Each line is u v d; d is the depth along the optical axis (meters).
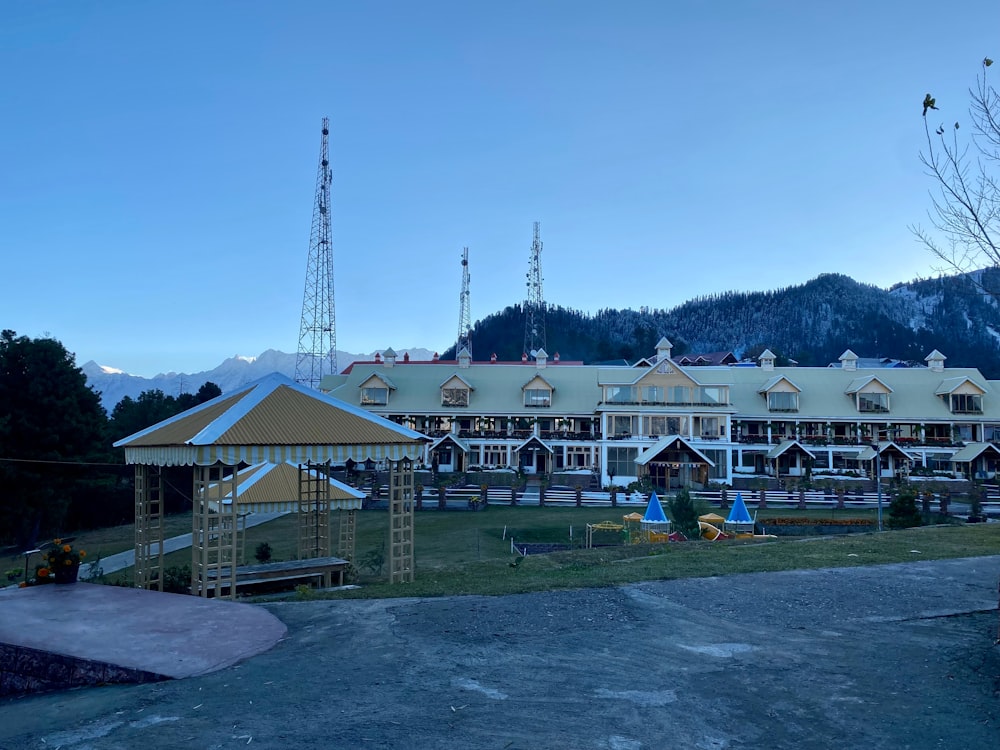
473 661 8.88
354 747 6.35
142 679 8.80
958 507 47.44
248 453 16.06
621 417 65.31
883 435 66.88
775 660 8.91
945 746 6.37
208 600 13.16
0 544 47.03
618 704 7.41
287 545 34.34
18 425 46.75
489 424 70.56
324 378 79.19
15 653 9.84
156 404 76.25
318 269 93.69
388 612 11.69
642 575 14.32
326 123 93.38
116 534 44.09
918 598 12.30
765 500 49.66
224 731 6.84
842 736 6.61
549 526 40.62
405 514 18.64
